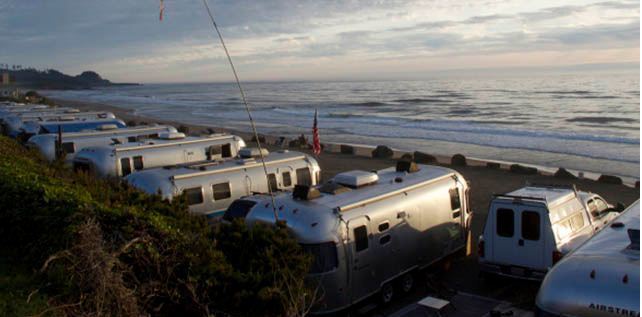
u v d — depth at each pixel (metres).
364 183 10.65
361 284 9.28
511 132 45.12
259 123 59.50
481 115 66.69
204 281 6.67
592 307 5.67
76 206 7.73
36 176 9.98
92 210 7.46
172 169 13.33
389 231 9.85
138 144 16.72
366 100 110.56
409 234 10.31
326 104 99.12
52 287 6.50
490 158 32.19
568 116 60.94
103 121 24.33
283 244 7.79
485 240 10.59
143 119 65.75
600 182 21.86
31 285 6.56
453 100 101.06
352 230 9.11
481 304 9.79
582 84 146.50
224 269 6.98
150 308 6.41
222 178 13.30
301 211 9.08
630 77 186.50
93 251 6.16
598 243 6.77
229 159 14.80
